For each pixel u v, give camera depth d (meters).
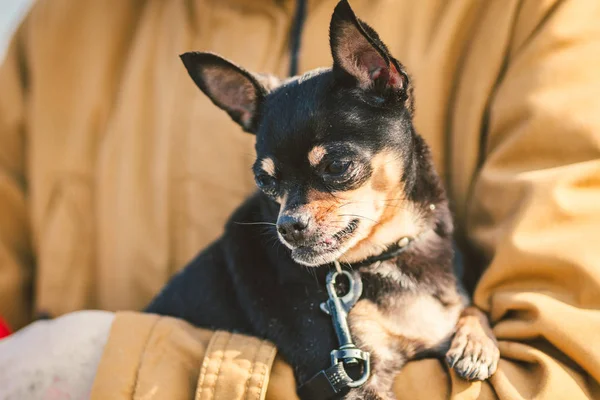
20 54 0.64
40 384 0.46
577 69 0.46
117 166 0.58
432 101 0.51
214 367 0.43
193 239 0.56
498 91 0.49
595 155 0.45
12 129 0.62
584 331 0.42
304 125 0.46
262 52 0.56
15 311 0.62
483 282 0.46
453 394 0.43
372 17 0.54
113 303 0.58
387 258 0.48
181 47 0.58
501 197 0.47
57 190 0.60
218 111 0.55
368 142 0.47
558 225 0.44
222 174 0.55
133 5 0.62
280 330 0.46
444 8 0.53
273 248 0.48
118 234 0.58
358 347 0.45
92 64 0.61
